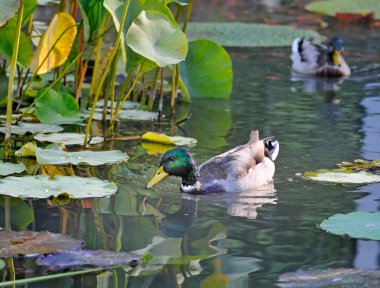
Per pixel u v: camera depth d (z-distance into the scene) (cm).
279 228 957
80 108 1502
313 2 2784
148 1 1253
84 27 1362
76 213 1001
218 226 968
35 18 2195
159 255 873
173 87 1519
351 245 900
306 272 827
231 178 1120
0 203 1033
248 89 1723
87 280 805
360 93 1700
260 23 2447
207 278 813
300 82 1812
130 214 1005
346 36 2286
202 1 2798
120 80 1742
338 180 1123
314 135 1362
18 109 1482
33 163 1202
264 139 1223
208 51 1609
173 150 1106
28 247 871
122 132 1392
